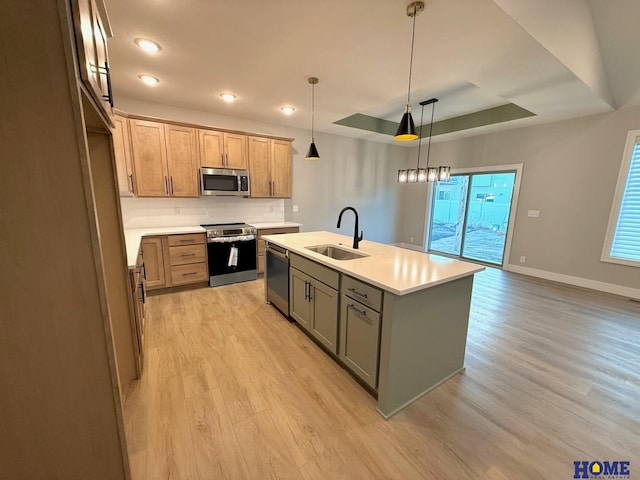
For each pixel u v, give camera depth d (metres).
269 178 4.39
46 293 0.93
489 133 5.10
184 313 3.05
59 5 0.81
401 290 1.48
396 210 6.82
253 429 1.57
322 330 2.24
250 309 3.18
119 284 1.81
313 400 1.80
